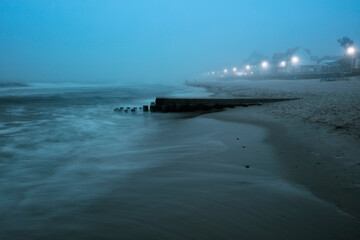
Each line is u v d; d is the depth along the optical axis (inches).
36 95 1758.1
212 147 313.9
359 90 1011.3
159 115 797.9
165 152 311.1
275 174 213.2
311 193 173.5
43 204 170.1
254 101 804.6
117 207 158.9
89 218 146.5
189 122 557.9
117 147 370.6
